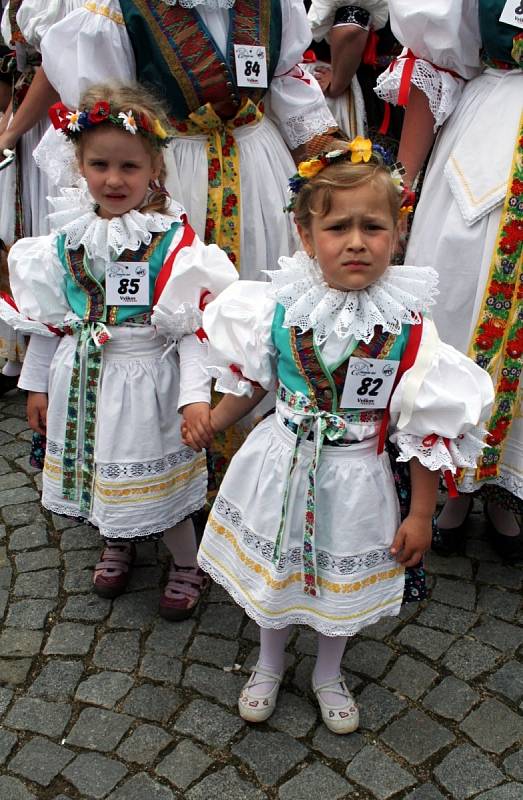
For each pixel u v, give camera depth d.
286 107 2.75
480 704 2.23
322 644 2.16
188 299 2.21
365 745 2.12
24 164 3.40
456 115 2.54
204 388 2.20
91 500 2.41
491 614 2.55
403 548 1.97
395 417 1.89
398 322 1.83
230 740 2.13
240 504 2.07
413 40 2.46
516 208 2.36
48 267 2.28
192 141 2.59
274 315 1.92
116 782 2.01
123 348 2.30
